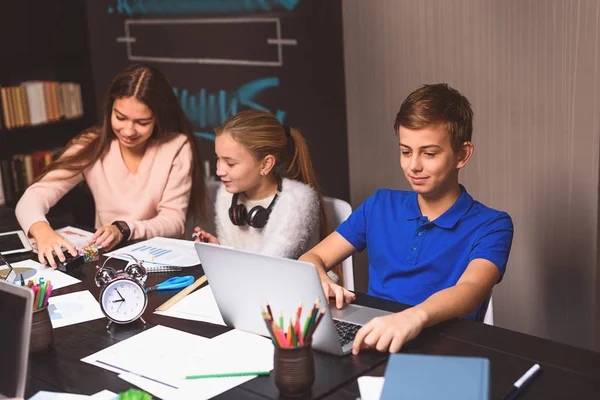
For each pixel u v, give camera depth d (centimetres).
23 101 424
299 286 140
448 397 110
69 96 446
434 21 283
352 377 134
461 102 179
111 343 156
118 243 227
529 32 258
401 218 193
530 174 269
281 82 352
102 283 188
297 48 341
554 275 270
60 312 174
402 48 296
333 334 140
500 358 138
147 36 410
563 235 264
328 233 227
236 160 210
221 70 379
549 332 277
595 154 249
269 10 347
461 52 278
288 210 214
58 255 206
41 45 430
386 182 316
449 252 184
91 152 258
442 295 157
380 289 194
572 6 245
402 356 119
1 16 415
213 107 388
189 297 178
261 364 141
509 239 180
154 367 143
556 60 253
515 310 285
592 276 259
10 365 131
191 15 383
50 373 143
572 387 128
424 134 174
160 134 257
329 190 344
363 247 205
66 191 261
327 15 324
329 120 336
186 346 151
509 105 269
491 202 282
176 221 249
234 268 149
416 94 177
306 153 226
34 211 240
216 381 136
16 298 130
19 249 222
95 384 138
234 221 220
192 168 263
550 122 259
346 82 321
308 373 128
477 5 269
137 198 258
